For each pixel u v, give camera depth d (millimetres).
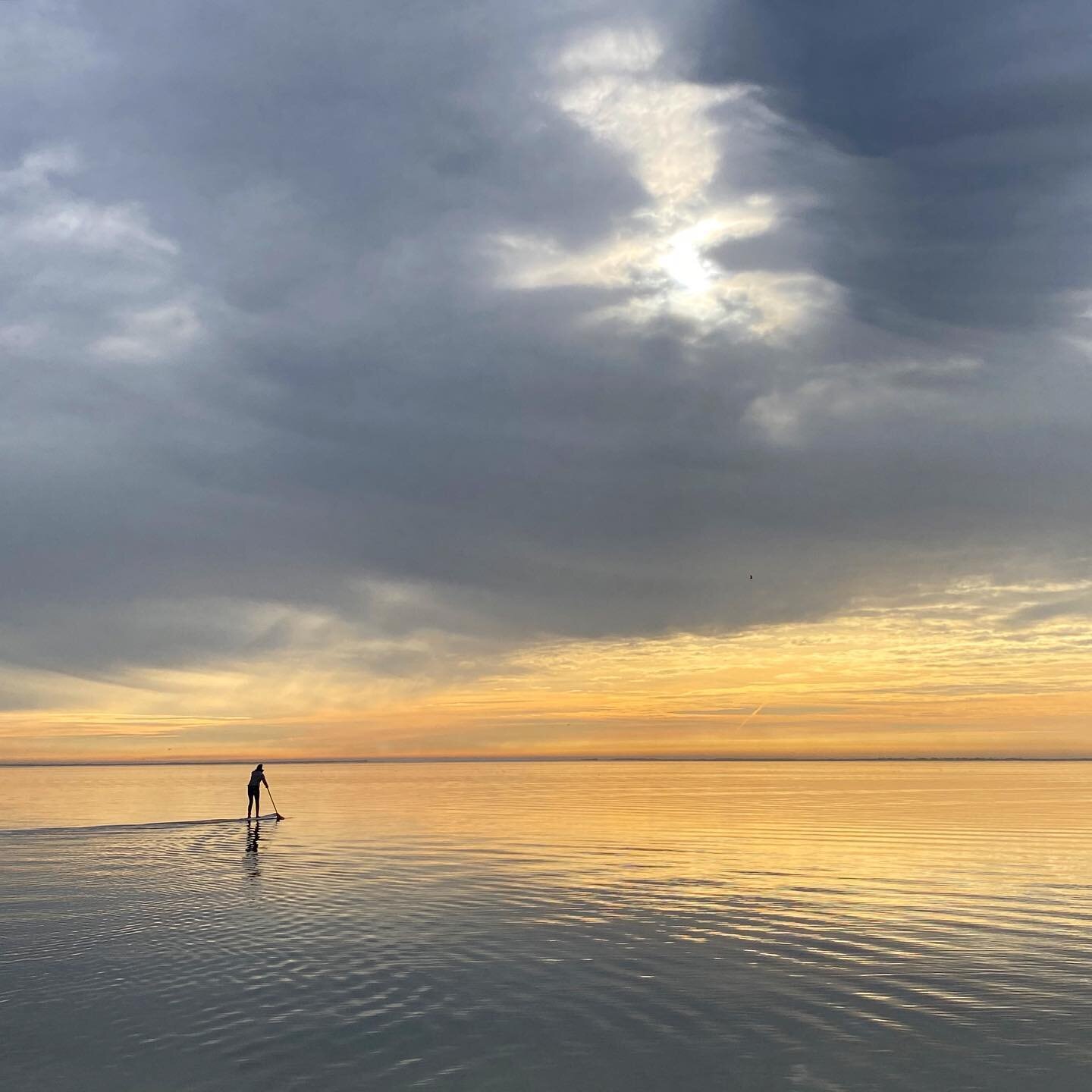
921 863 34688
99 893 28953
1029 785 107125
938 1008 16500
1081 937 21969
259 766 55562
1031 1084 13016
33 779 171500
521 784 119312
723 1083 13109
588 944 21562
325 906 26438
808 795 84938
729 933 22672
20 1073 13797
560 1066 13781
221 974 19016
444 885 30109
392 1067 13797
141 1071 13797
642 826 51406
